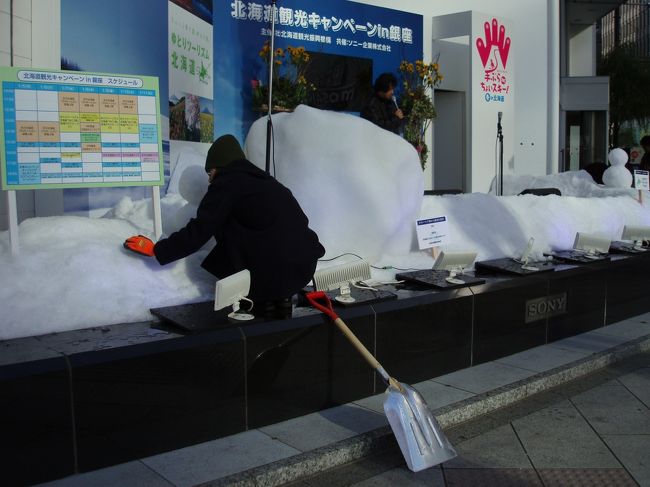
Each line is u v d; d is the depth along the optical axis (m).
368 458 3.56
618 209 7.70
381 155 5.04
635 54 34.66
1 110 3.50
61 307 3.38
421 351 4.46
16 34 4.94
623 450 3.73
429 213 5.84
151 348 3.18
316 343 3.84
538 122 14.04
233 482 3.01
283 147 4.87
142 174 3.97
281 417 3.73
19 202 5.03
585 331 5.98
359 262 4.27
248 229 3.78
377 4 11.39
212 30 8.55
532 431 3.99
